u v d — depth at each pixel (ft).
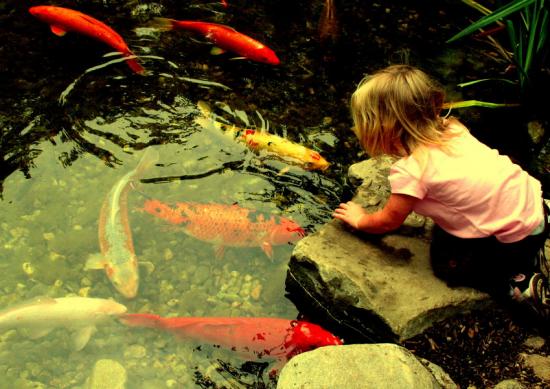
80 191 7.59
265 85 8.75
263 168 7.93
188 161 7.92
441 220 6.15
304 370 5.95
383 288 6.53
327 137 8.28
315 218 7.54
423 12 10.00
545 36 8.16
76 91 8.43
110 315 6.77
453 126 6.12
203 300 7.03
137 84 8.58
